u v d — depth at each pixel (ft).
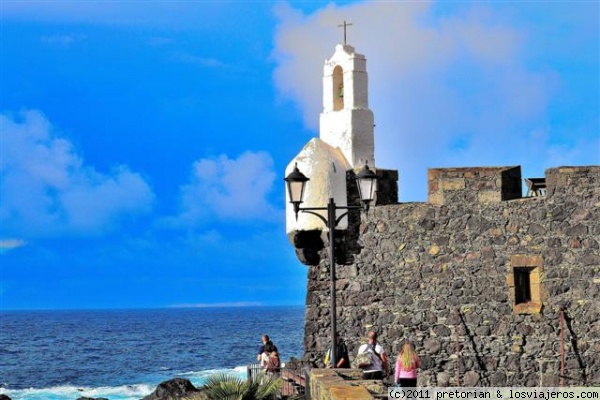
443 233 94.58
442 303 94.07
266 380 91.15
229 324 631.97
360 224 98.43
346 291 98.73
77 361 307.17
